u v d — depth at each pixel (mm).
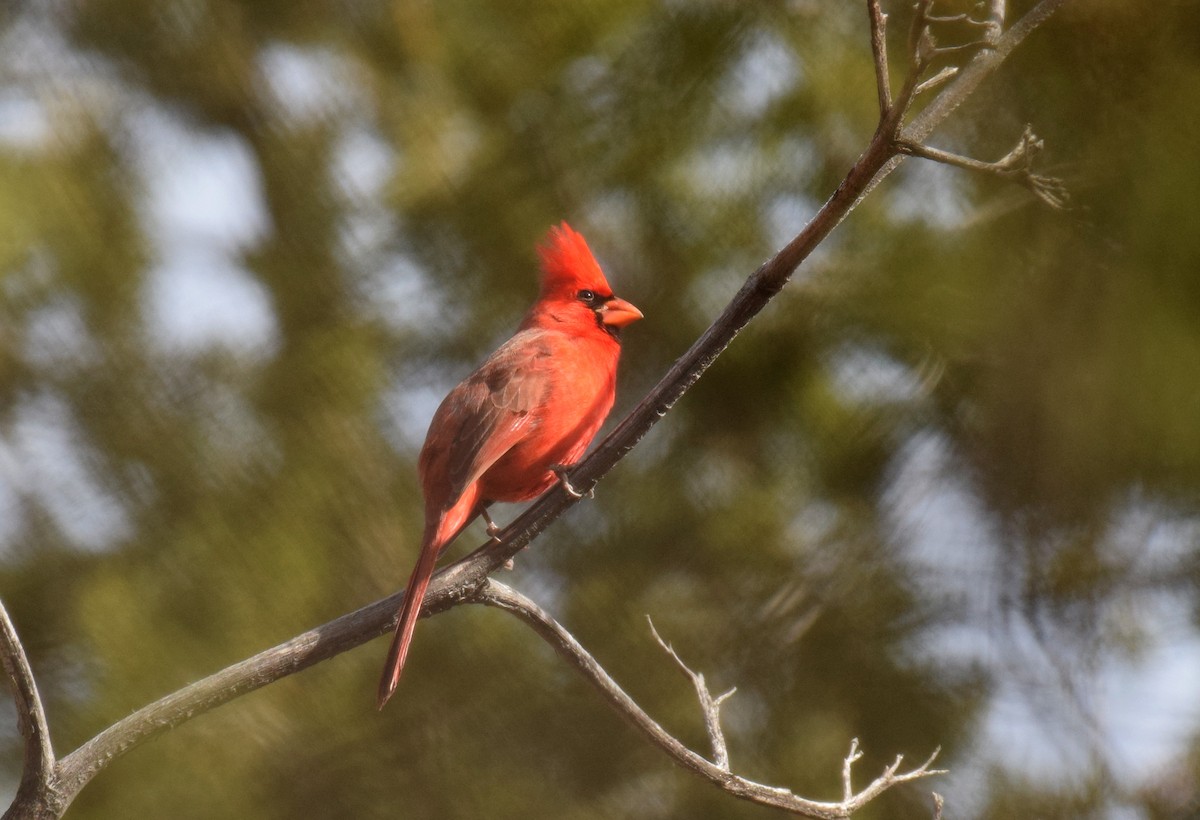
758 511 10672
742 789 6332
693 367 6516
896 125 5703
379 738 10211
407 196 11195
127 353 11547
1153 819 10344
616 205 10750
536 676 10516
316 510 10562
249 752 9883
